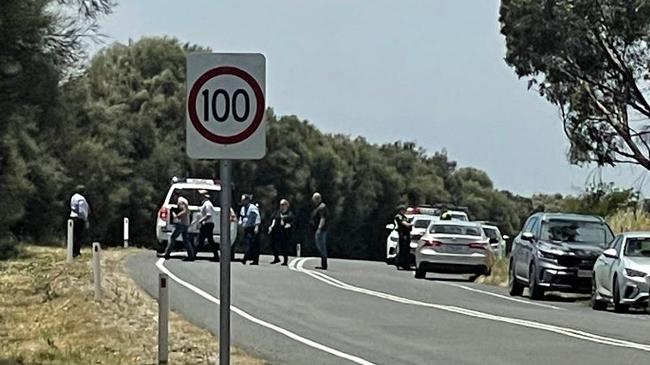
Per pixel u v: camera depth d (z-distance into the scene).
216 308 34.44
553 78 71.56
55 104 20.59
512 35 71.19
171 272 46.09
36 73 19.72
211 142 14.95
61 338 27.69
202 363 24.19
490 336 29.97
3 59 19.34
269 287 43.19
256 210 56.19
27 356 24.89
